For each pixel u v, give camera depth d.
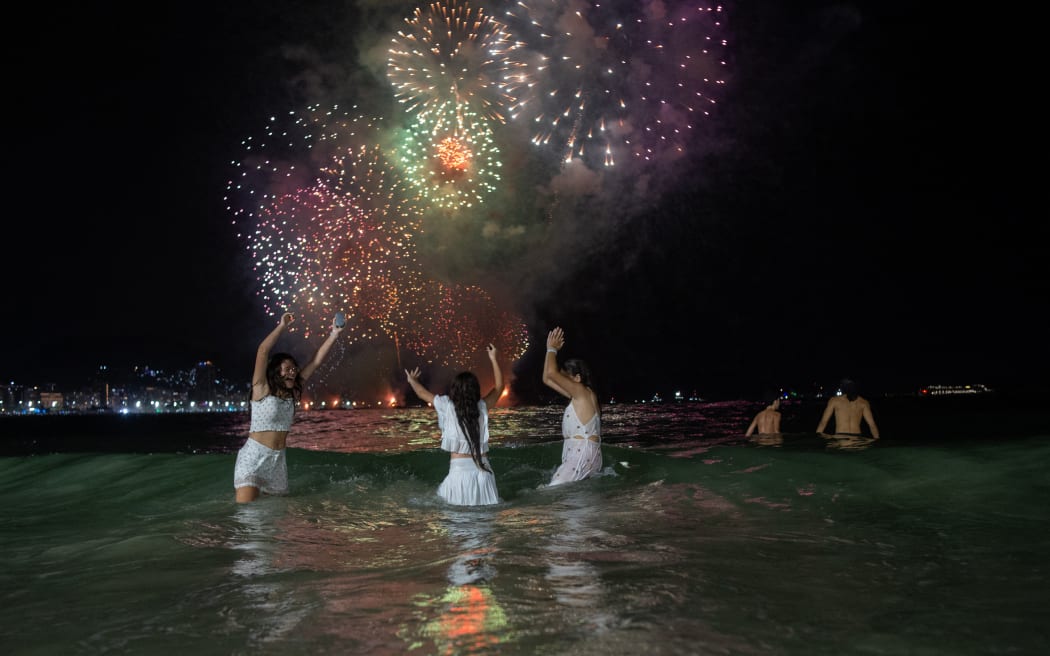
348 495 6.86
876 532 4.59
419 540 4.70
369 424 37.41
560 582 3.38
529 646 2.49
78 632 2.91
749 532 4.64
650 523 5.04
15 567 4.26
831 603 2.99
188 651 2.62
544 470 8.40
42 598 3.48
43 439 43.34
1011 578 3.40
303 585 3.55
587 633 2.62
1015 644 2.48
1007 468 6.96
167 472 8.84
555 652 2.42
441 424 6.48
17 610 3.27
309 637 2.70
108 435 44.78
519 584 3.36
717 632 2.61
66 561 4.39
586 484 7.15
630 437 16.97
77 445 32.50
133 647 2.70
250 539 4.88
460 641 2.57
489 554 4.09
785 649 2.44
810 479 6.94
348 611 3.03
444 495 6.43
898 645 2.47
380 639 2.64
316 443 19.36
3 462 10.88
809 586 3.27
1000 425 17.83
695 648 2.45
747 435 13.19
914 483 6.52
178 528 5.30
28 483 8.95
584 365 7.77
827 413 11.74
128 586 3.67
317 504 6.38
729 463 7.98
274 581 3.67
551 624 2.73
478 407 6.55
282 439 6.91
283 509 6.14
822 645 2.48
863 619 2.77
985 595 3.11
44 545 4.98
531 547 4.26
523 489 7.08
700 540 4.39
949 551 4.01
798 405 71.00
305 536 4.96
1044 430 15.07
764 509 5.54
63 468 9.78
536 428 24.73
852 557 3.88
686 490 6.56
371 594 3.29
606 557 3.93
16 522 6.05
